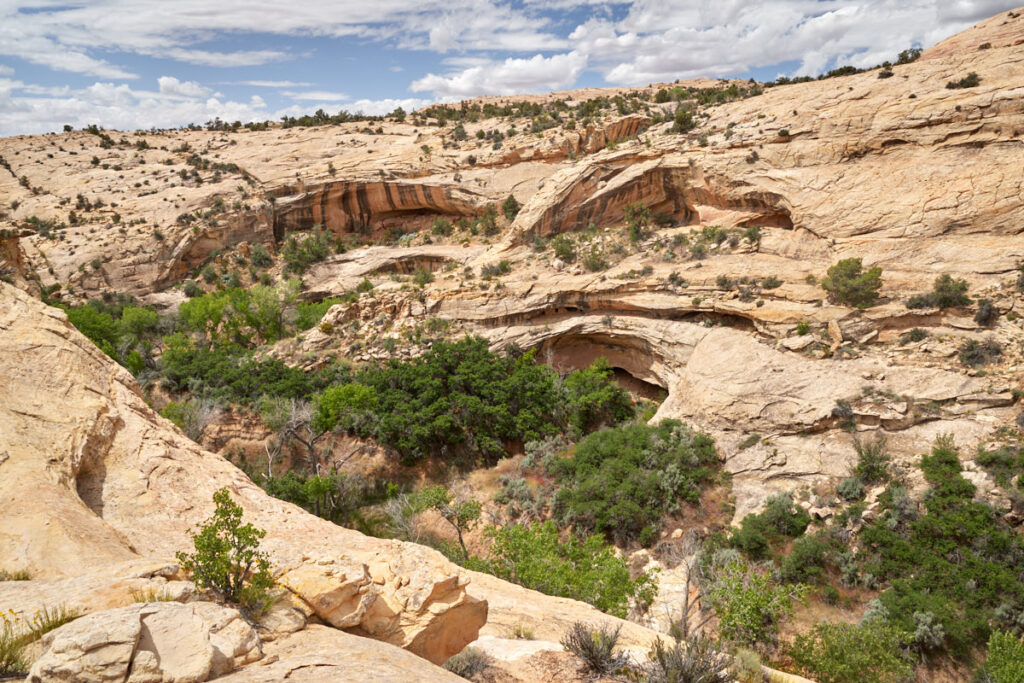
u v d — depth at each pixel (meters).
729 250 52.16
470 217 89.19
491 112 112.31
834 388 36.44
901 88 52.53
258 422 48.53
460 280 61.84
